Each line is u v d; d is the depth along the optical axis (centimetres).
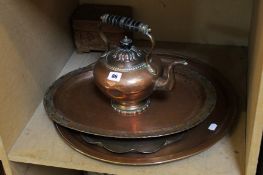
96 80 81
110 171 73
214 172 71
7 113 75
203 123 80
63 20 102
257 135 64
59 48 101
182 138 77
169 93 89
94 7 108
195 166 72
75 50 110
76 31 105
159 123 80
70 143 76
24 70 82
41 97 91
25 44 83
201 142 75
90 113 84
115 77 77
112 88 78
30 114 85
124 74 77
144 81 77
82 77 94
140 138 75
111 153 73
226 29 107
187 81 92
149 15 109
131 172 72
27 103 84
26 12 82
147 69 78
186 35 110
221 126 79
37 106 88
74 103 87
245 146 75
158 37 112
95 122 81
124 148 74
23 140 79
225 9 104
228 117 81
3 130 74
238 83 94
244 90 91
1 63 73
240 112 84
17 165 79
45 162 75
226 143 77
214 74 94
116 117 83
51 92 88
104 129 78
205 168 72
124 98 80
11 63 77
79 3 112
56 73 99
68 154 76
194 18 107
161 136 75
